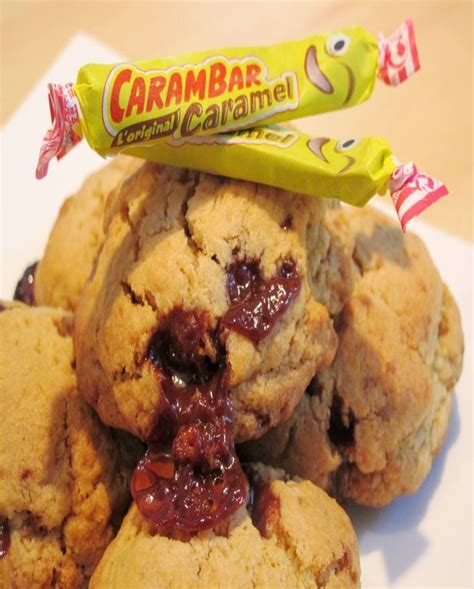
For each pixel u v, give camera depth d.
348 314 0.22
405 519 0.23
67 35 0.40
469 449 0.24
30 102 0.32
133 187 0.20
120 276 0.19
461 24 0.38
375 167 0.18
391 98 0.36
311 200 0.19
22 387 0.20
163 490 0.18
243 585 0.17
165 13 0.40
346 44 0.18
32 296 0.27
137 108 0.17
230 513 0.18
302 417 0.22
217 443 0.18
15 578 0.19
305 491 0.20
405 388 0.22
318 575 0.18
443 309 0.24
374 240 0.24
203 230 0.18
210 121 0.18
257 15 0.40
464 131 0.35
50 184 0.31
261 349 0.18
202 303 0.18
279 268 0.19
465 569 0.22
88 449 0.21
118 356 0.19
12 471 0.20
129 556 0.18
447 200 0.33
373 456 0.22
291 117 0.19
